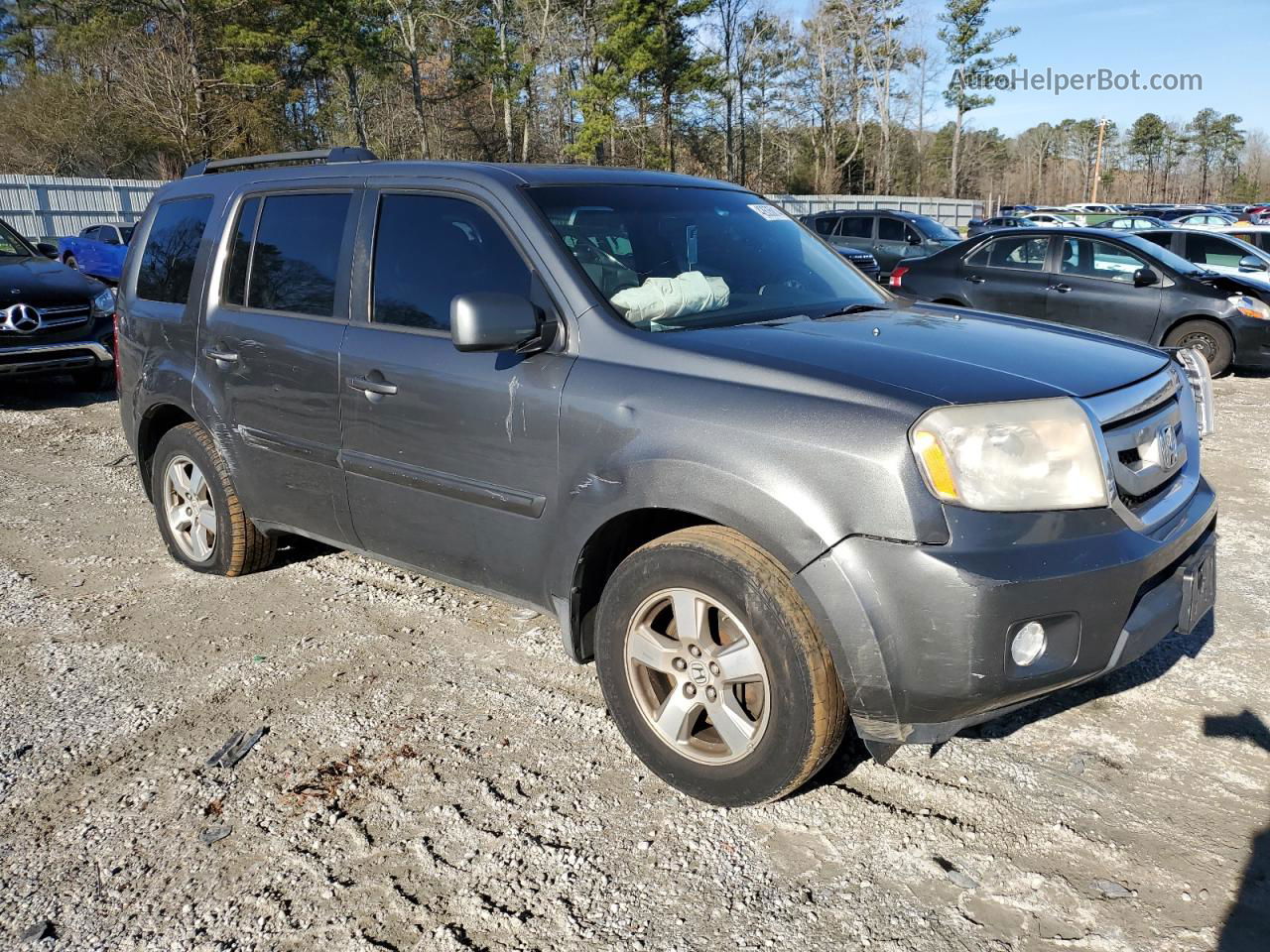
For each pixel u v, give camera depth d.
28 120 37.81
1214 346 9.95
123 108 37.12
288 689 3.56
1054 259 10.72
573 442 2.92
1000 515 2.37
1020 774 2.97
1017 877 2.53
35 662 3.79
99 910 2.45
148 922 2.41
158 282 4.62
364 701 3.47
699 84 47.88
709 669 2.72
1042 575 2.34
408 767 3.06
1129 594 2.49
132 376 4.73
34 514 5.71
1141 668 3.64
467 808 2.84
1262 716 3.29
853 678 2.44
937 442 2.37
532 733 3.26
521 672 3.69
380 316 3.55
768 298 3.45
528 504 3.07
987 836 2.69
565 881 2.54
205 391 4.24
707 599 2.67
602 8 49.41
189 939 2.35
